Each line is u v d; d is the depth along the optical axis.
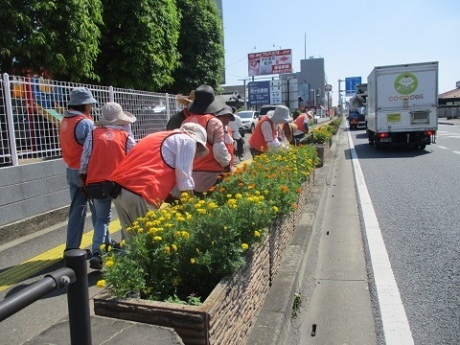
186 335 2.13
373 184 9.91
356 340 3.29
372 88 18.55
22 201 6.12
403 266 4.69
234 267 2.59
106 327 1.97
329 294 4.12
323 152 10.98
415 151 17.19
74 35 7.84
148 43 10.52
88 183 4.29
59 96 6.91
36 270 4.71
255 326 2.99
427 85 16.73
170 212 3.02
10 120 6.06
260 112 29.02
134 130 8.83
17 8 7.07
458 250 5.11
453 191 8.64
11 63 8.11
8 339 3.28
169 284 2.56
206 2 16.19
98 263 4.31
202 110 4.64
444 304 3.77
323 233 6.13
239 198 3.33
